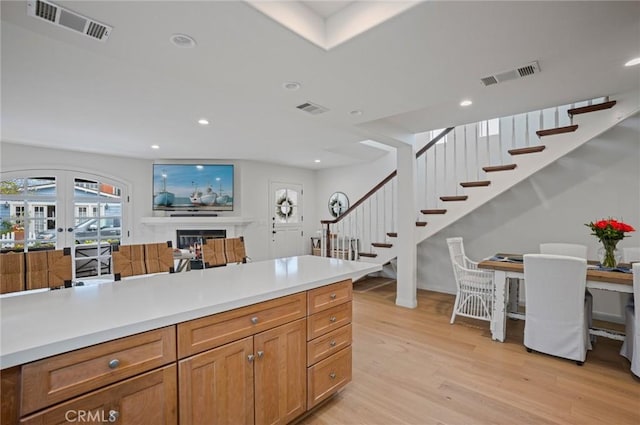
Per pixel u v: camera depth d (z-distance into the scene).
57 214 4.90
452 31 1.53
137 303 1.43
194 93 2.67
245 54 1.73
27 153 4.64
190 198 5.90
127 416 1.17
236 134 4.11
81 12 1.33
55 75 2.31
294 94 2.35
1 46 1.90
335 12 1.64
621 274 2.58
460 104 2.96
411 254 4.17
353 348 2.93
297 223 7.18
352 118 2.95
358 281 5.75
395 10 1.41
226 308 1.46
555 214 3.95
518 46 1.71
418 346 2.97
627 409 2.00
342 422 1.89
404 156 4.20
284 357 1.74
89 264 5.20
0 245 4.48
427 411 2.00
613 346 2.96
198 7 1.30
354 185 6.74
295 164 6.79
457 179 4.72
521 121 4.13
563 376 2.41
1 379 0.93
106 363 1.12
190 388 1.34
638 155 3.38
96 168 5.29
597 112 2.90
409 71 1.98
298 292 1.82
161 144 4.69
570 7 1.36
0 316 1.25
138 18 1.38
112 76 2.33
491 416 1.94
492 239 4.50
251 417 1.58
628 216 3.45
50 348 0.99
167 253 2.52
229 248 3.18
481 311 3.72
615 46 1.77
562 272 2.58
